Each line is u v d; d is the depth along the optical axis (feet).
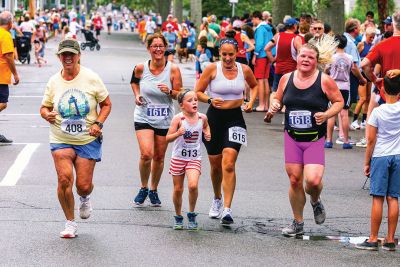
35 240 51.83
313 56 52.90
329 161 85.87
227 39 57.82
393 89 51.49
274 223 58.49
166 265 47.03
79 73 52.70
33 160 81.00
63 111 52.42
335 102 53.16
